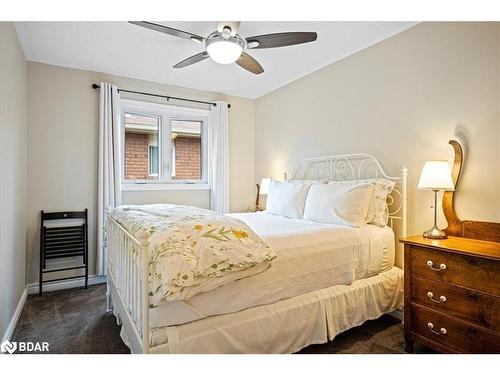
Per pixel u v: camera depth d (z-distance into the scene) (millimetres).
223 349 1457
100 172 3301
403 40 2479
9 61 2168
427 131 2314
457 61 2133
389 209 2570
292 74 3488
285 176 3787
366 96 2793
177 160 4016
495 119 1937
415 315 1881
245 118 4414
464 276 1641
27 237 2990
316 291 1910
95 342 2045
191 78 3607
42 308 2627
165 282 1216
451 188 1956
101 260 3301
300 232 1995
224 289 1494
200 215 1723
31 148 3021
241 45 2133
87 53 2887
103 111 3307
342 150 3045
